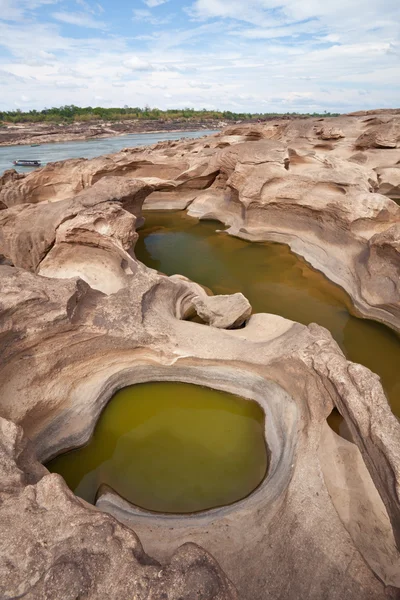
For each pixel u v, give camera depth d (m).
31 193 22.62
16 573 3.76
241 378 8.84
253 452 7.73
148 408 8.78
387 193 25.17
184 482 7.12
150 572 3.66
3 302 7.41
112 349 8.89
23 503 4.45
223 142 31.84
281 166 18.75
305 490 6.18
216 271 16.30
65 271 14.32
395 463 5.18
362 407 6.27
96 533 4.03
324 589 4.91
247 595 4.93
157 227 22.34
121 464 7.56
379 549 5.45
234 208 21.78
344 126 33.06
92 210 13.99
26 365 7.78
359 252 14.20
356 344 11.31
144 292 9.92
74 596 3.52
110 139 95.06
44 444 7.55
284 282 15.05
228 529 5.97
